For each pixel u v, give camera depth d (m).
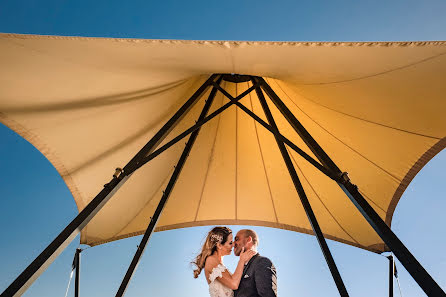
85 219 2.19
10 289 1.90
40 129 3.03
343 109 3.04
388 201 3.64
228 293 2.81
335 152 3.60
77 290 3.48
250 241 3.03
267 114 2.85
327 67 2.31
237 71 2.52
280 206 4.38
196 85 3.29
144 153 2.50
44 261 2.01
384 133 3.10
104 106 2.98
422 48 1.94
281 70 2.43
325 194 3.92
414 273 1.92
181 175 4.17
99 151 3.40
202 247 3.11
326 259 2.68
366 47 1.97
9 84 2.50
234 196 4.43
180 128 3.79
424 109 2.64
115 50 2.17
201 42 2.00
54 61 2.30
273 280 2.78
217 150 4.09
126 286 3.05
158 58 2.29
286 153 3.05
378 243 3.79
